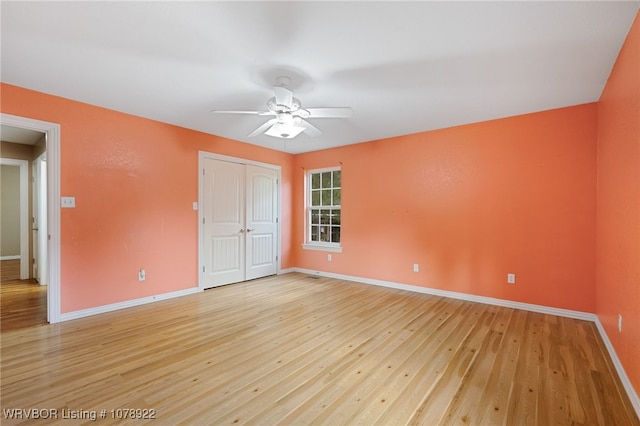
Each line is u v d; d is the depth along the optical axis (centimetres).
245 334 275
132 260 356
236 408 170
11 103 274
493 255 369
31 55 226
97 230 328
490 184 371
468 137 387
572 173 322
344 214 508
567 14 178
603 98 278
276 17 183
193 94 299
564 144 326
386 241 460
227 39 206
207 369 212
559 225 329
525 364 221
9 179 680
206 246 436
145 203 368
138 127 361
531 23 187
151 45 213
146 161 369
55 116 300
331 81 268
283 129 291
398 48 216
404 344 255
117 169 344
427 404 175
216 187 449
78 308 315
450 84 273
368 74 255
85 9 175
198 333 276
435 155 413
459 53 222
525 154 348
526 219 348
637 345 172
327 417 163
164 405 172
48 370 209
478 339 265
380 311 342
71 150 310
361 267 488
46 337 264
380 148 466
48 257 296
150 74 257
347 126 399
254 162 502
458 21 185
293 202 579
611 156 245
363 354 237
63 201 304
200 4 171
